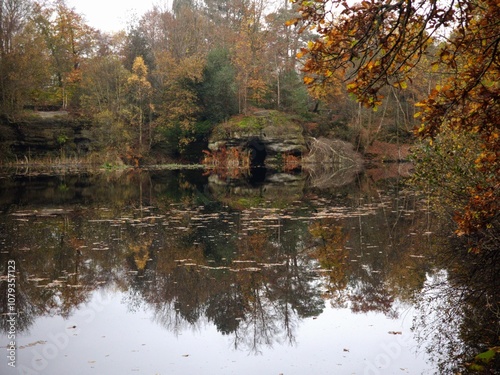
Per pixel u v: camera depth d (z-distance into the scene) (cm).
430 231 1086
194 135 3975
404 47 449
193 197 1844
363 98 407
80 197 1798
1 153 3250
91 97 3706
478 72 411
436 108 428
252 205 1620
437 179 874
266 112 3834
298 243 1000
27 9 3603
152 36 4441
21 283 723
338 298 657
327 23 379
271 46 4094
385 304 627
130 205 1605
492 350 455
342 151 3688
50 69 3903
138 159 3822
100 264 835
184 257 887
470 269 749
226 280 748
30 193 1888
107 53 4353
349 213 1395
